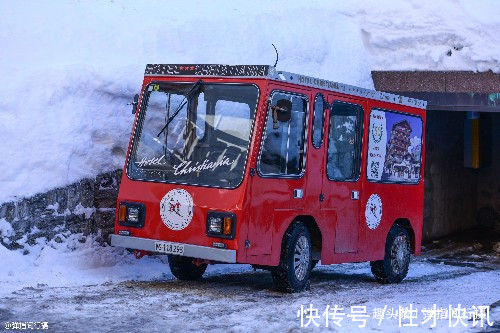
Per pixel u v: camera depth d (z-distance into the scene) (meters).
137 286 10.62
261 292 10.73
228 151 10.08
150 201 10.35
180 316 8.64
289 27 16.89
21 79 12.02
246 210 9.86
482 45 17.02
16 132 11.52
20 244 11.12
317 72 16.92
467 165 23.81
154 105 10.78
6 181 11.20
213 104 10.36
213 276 12.27
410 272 15.28
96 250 11.95
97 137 12.47
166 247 10.18
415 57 17.62
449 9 17.41
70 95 12.23
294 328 8.12
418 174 14.02
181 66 10.69
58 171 11.67
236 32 15.70
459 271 15.84
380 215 12.77
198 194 10.05
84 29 13.55
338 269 14.84
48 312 8.50
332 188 11.50
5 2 13.45
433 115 21.80
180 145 10.45
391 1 18.00
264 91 10.09
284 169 10.49
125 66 13.15
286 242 10.61
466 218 24.31
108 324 8.05
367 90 12.27
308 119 10.88
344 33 17.86
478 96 17.08
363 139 12.20
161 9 15.27
